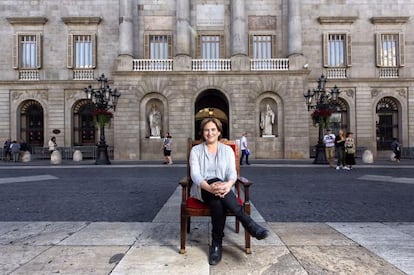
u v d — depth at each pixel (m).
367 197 9.08
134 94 25.69
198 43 28.44
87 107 29.94
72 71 29.30
